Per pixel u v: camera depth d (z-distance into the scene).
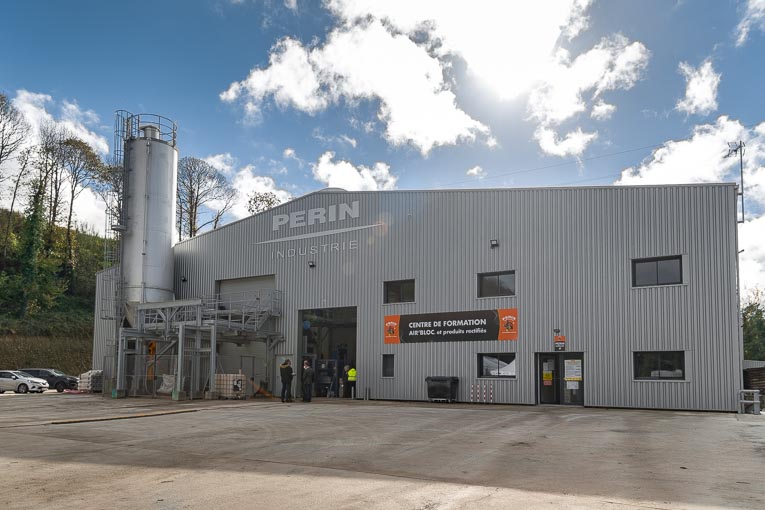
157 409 23.67
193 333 32.75
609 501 7.92
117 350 35.59
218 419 19.48
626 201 25.08
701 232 23.47
